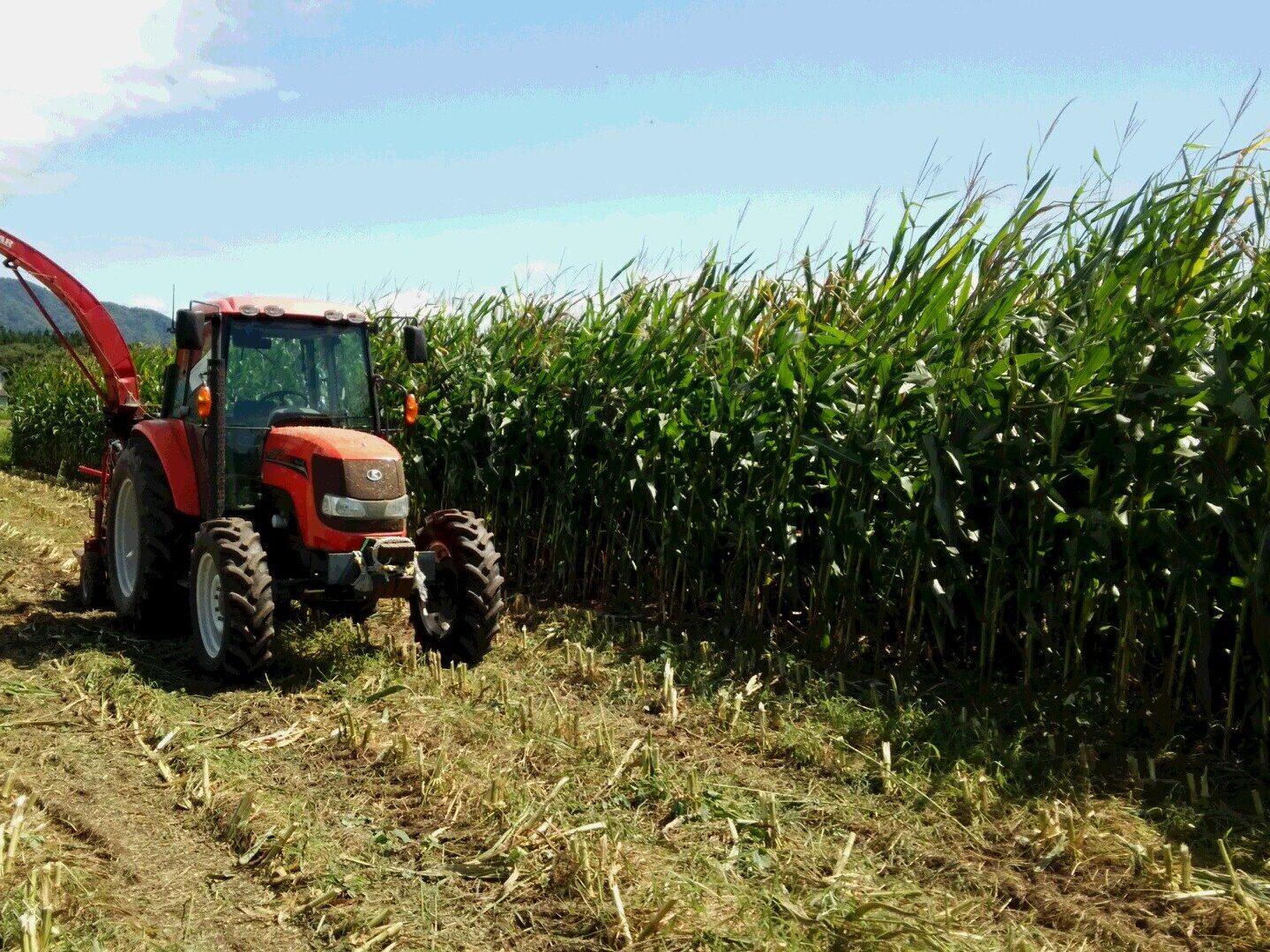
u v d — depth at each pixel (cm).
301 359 725
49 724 554
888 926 365
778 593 792
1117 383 581
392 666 663
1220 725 565
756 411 759
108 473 843
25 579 940
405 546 643
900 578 716
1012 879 413
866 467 667
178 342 659
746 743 556
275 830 422
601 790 476
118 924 352
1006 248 642
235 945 348
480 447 1024
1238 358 549
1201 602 552
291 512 678
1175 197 589
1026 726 584
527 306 1022
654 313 887
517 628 798
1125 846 436
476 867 399
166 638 747
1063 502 608
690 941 351
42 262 829
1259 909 386
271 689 617
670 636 750
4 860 386
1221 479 542
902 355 666
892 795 491
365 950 346
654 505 831
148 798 463
